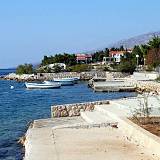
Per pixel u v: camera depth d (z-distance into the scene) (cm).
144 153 1838
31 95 8325
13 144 2689
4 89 10675
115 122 2611
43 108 5350
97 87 8238
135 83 8125
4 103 6525
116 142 2116
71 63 16962
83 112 3469
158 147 1756
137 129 2106
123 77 10994
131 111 2912
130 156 1788
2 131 3284
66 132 2467
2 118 4247
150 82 7669
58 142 2162
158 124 2283
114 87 8012
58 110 3628
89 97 7244
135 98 3991
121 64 12675
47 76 13775
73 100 6812
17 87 11356
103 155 1823
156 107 3041
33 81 13525
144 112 2592
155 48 11031
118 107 3362
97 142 2130
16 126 3572
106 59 18450
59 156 1827
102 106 3494
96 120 2912
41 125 3081
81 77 13162
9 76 16362
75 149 1972
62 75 13588
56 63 16150
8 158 2277
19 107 5653
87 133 2406
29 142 2211
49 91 9275
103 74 12562
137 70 11775
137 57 12275
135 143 2067
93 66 15225
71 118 3431
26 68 15725
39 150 1972
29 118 4181
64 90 9369
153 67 10656
